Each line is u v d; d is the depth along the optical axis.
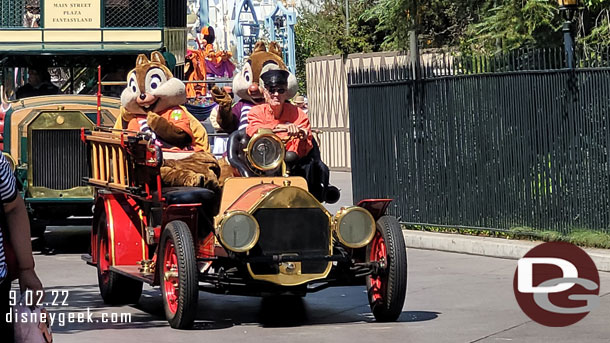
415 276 12.08
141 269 9.66
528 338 8.55
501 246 13.29
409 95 15.29
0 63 16.42
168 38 17.03
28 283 5.67
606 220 12.63
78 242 16.31
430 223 15.10
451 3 17.67
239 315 9.94
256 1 53.56
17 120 14.69
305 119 10.30
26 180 14.67
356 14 31.30
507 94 13.79
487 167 14.14
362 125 16.16
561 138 13.09
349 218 8.93
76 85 16.78
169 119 11.37
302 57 43.62
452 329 8.97
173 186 9.84
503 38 16.00
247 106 11.30
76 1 16.73
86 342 8.54
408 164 15.40
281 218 8.88
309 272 8.91
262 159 9.56
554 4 15.75
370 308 10.02
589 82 12.70
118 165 10.20
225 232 8.59
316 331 9.00
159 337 8.73
